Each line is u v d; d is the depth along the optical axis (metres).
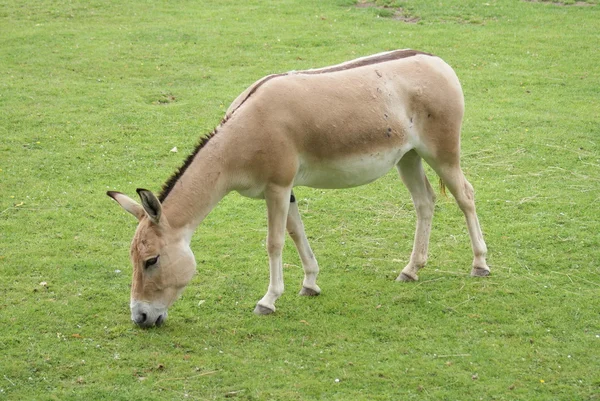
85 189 8.74
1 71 12.59
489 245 7.36
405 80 6.23
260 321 6.03
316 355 5.52
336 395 5.01
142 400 4.98
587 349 5.53
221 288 6.62
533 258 7.05
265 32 14.83
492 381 5.15
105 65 12.98
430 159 6.44
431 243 7.51
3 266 6.93
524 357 5.45
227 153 5.73
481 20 15.66
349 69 6.16
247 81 12.28
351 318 6.08
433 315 6.11
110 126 10.49
